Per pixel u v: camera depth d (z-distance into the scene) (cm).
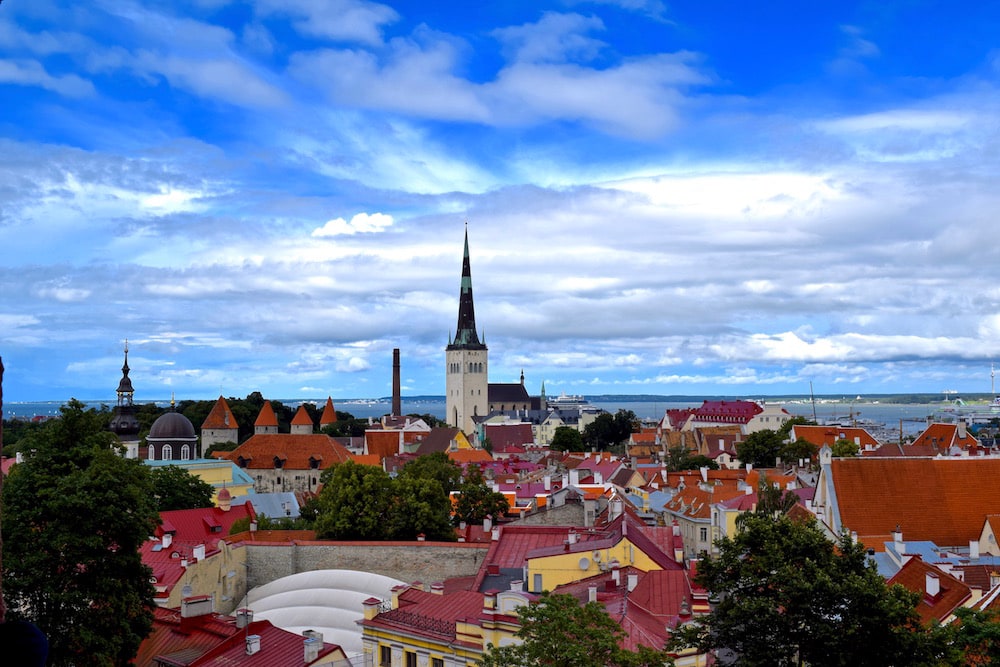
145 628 7581
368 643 8038
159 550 11312
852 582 5253
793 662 5469
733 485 19775
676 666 6512
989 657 5534
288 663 7150
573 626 5281
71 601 6919
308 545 11606
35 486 7525
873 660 5206
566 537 10719
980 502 13250
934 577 8381
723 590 5756
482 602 7875
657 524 16675
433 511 13662
